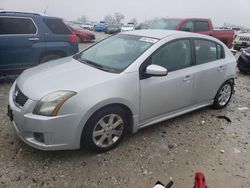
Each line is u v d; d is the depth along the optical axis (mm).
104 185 2959
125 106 3539
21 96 3262
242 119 5023
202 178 2611
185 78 4188
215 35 11938
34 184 2893
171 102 4121
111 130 3514
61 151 3488
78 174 3096
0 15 5949
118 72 3539
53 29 6707
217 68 4816
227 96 5410
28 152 3414
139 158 3479
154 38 4094
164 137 4059
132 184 3006
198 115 5012
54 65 4000
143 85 3643
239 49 16562
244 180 3217
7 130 3922
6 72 6230
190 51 4367
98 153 3498
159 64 3887
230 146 3973
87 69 3684
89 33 19344
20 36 6172
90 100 3158
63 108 3043
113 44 4344
